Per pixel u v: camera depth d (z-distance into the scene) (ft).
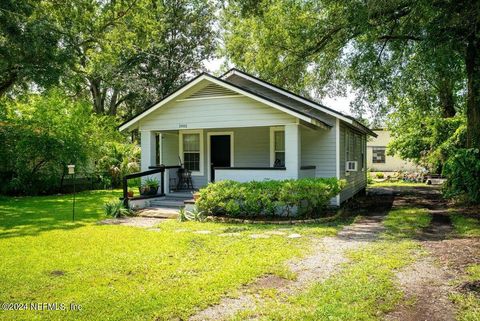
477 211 33.55
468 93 39.75
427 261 18.16
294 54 55.57
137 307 12.80
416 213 34.45
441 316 12.03
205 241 22.90
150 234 25.30
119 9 63.72
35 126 56.13
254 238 23.71
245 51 67.26
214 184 32.86
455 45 33.81
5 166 54.08
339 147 40.04
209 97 37.81
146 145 41.37
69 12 54.90
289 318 11.84
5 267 17.51
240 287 14.74
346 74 54.29
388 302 13.10
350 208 39.60
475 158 36.81
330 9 47.37
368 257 18.92
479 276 15.60
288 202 30.07
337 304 12.89
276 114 35.04
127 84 90.63
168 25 93.09
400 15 39.78
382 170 110.11
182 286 14.82
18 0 42.50
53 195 55.42
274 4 49.98
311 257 19.11
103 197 51.80
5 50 44.01
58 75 48.49
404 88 51.88
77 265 17.83
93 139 63.36
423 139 75.92
